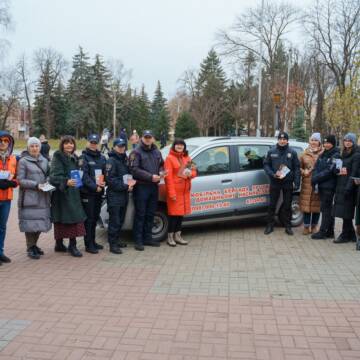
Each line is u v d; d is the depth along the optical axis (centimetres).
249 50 4050
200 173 782
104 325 435
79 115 6688
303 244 754
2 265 628
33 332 420
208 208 786
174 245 736
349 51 3553
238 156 825
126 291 527
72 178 648
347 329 427
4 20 3272
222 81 5856
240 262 647
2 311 468
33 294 517
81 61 6888
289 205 817
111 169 677
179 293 521
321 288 540
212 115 5653
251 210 832
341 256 680
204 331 422
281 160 797
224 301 497
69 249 687
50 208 666
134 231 726
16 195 1337
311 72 4531
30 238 663
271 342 400
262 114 4312
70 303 490
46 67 6681
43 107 6731
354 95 2405
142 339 406
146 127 8106
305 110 4669
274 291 529
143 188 702
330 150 762
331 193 771
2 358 371
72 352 382
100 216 758
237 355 377
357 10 3519
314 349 388
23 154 645
